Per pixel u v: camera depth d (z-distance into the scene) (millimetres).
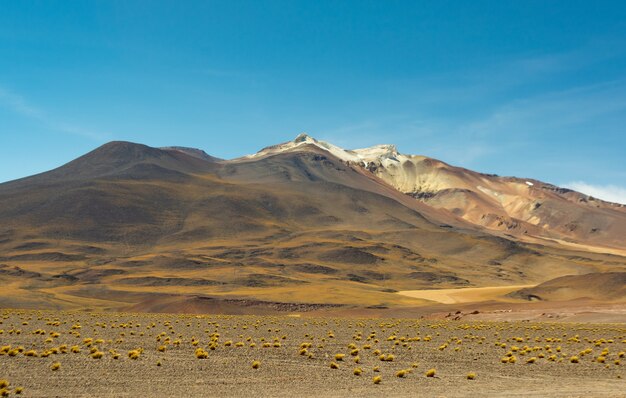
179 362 42281
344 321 96875
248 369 40219
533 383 38125
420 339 65375
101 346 49688
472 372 41938
